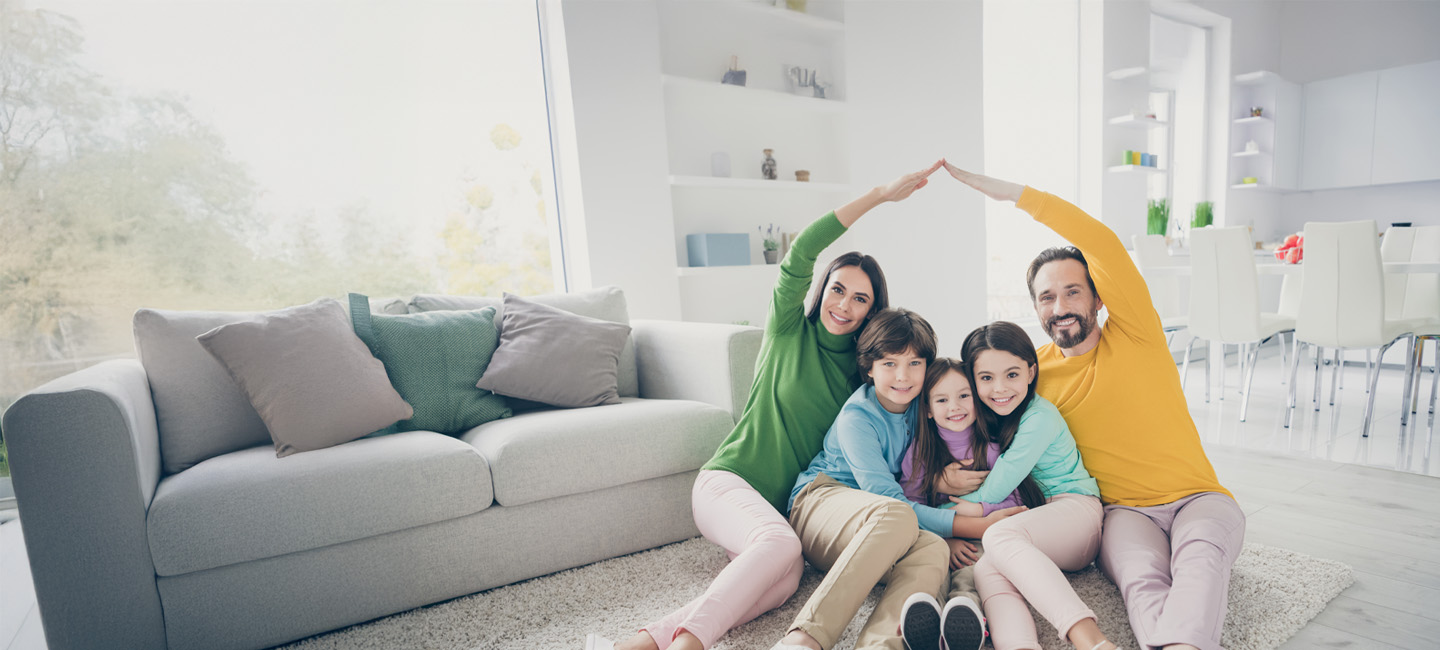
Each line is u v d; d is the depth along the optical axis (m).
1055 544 1.38
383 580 1.55
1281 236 6.26
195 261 2.80
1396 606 1.42
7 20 2.54
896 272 3.98
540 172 3.34
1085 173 5.04
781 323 1.76
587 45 2.83
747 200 3.55
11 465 1.28
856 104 3.73
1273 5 6.04
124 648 1.35
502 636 1.45
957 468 1.58
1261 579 1.53
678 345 2.24
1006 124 4.80
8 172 2.57
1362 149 5.62
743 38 3.50
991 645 1.29
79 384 1.37
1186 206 5.79
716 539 1.56
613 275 2.93
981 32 4.24
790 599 1.52
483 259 3.34
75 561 1.32
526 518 1.70
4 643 1.64
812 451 1.69
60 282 2.64
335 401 1.71
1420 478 2.28
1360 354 4.79
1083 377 1.58
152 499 1.45
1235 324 3.29
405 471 1.55
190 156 2.76
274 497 1.44
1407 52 5.55
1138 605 1.23
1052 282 1.57
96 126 2.65
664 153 3.04
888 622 1.21
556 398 2.07
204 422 1.76
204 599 1.41
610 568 1.75
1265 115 5.73
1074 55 5.04
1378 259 2.82
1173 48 5.63
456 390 2.01
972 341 1.57
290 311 1.85
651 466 1.82
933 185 4.10
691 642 1.17
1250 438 2.86
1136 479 1.52
